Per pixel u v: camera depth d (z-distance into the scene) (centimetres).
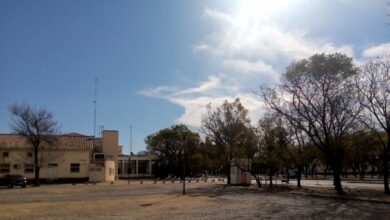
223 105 6188
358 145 4241
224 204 2916
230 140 6044
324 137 4188
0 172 7075
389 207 2664
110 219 2120
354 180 7662
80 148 7438
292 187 5069
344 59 3809
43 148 6856
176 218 2147
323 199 3338
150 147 10419
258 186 5303
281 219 2091
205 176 8894
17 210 2578
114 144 8944
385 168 3825
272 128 5169
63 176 7312
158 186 5616
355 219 2081
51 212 2461
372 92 4194
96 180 7444
